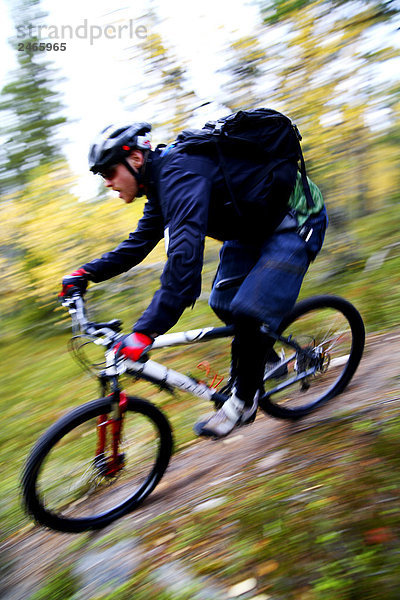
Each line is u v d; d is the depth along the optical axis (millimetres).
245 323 2254
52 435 2162
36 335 7566
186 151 2074
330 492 1952
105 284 6535
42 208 6418
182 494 2445
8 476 3482
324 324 2834
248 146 2121
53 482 2229
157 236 2504
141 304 6621
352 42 5133
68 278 2371
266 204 2154
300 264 2271
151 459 2506
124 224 6359
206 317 5461
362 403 2691
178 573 1867
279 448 2523
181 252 1931
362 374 3135
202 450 2877
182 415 3484
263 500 2070
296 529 1832
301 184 2350
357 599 1515
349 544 1692
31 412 4711
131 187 2154
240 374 2387
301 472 2188
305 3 5184
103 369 2266
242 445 2754
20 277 6781
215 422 2424
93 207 6398
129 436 2477
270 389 2703
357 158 5617
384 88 5215
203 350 4652
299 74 5320
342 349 2939
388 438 2148
